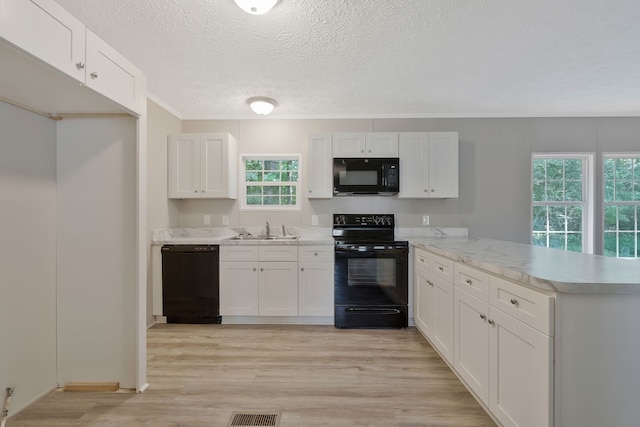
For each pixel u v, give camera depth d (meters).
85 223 1.85
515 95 3.00
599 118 3.51
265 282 2.99
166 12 1.73
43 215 1.79
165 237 3.25
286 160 3.67
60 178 1.86
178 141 3.28
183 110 3.43
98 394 1.82
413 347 2.48
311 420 1.60
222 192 3.27
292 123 3.60
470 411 1.67
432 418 1.61
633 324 1.12
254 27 1.88
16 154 1.63
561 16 1.78
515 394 1.33
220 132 3.58
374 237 3.51
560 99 3.10
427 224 3.56
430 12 1.74
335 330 2.86
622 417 1.12
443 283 2.15
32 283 1.72
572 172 3.64
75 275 1.87
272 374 2.06
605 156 3.54
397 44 2.08
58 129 1.85
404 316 2.91
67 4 1.65
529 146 3.53
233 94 2.96
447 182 3.25
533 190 3.64
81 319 1.87
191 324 3.01
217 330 2.85
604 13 1.75
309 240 2.99
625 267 1.40
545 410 1.14
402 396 1.81
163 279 3.00
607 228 3.59
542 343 1.16
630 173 3.61
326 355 2.34
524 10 1.72
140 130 1.83
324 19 1.80
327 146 3.24
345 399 1.78
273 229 3.59
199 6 1.68
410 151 3.24
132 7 1.68
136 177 1.82
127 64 1.71
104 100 1.58
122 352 1.87
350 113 3.53
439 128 3.54
